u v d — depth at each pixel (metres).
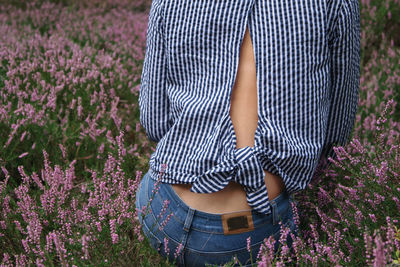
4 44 4.52
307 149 1.66
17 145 2.83
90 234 1.95
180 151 1.69
